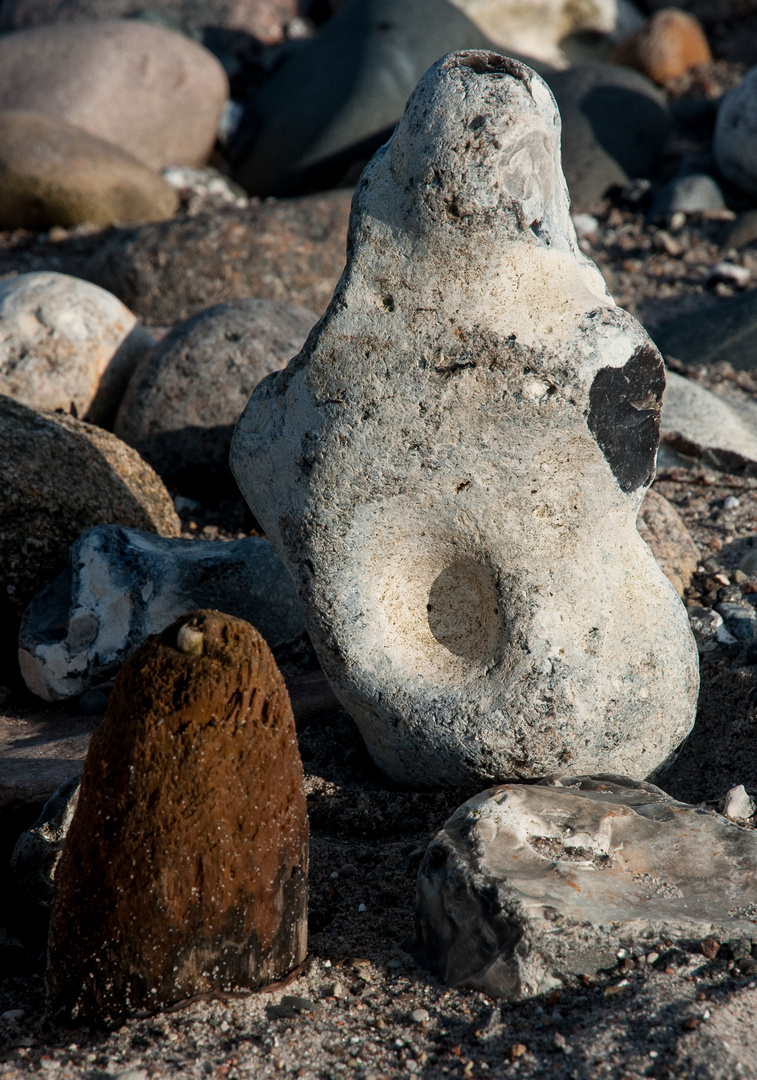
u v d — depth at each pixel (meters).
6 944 2.56
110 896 1.97
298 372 2.57
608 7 10.64
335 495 2.53
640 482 2.57
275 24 10.73
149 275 6.31
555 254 2.45
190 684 1.92
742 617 3.54
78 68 8.40
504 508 2.49
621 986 2.03
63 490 3.63
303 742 3.14
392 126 8.65
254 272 6.27
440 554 2.62
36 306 4.71
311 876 2.58
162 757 1.93
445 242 2.38
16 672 3.57
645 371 2.44
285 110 8.91
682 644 2.67
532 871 2.22
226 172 9.12
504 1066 1.92
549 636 2.53
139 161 7.95
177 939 2.00
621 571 2.60
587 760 2.60
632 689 2.57
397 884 2.53
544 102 2.41
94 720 3.28
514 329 2.37
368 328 2.47
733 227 7.25
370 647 2.64
